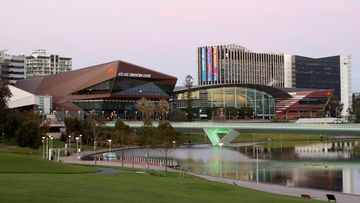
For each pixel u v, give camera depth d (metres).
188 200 38.31
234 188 59.16
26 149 133.12
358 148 160.25
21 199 30.27
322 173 100.69
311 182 88.00
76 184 42.47
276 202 44.59
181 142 195.75
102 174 65.19
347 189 79.94
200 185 56.62
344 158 132.12
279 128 133.75
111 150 158.25
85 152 145.38
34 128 130.00
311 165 115.38
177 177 76.25
